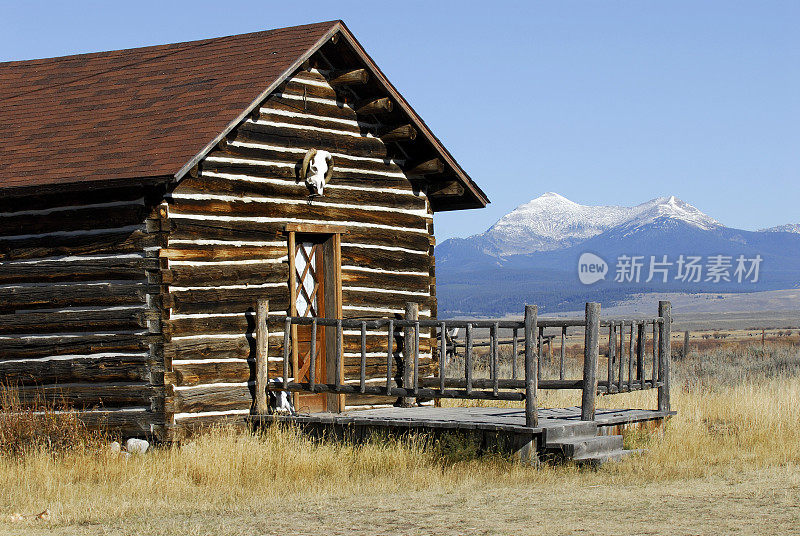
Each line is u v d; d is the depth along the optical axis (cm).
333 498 1116
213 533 919
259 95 1449
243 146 1490
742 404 1848
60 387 1405
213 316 1432
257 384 1466
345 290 1639
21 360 1426
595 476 1246
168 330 1364
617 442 1398
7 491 1135
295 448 1335
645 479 1229
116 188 1352
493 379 1349
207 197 1430
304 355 1597
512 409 1627
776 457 1411
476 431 1358
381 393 1415
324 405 1616
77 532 932
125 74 1722
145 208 1373
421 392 1392
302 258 1600
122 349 1381
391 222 1723
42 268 1421
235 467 1229
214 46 1748
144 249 1377
